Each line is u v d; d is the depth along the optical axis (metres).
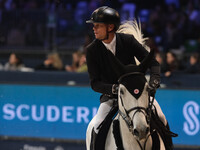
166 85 16.81
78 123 15.91
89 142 8.86
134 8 22.97
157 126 7.86
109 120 8.12
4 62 21.03
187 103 15.24
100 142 8.05
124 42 8.14
